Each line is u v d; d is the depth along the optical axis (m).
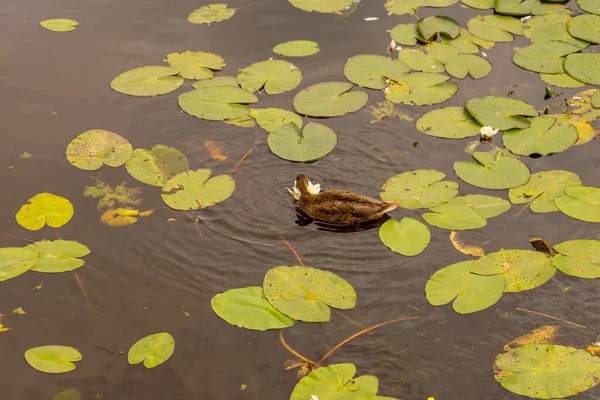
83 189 6.90
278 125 7.25
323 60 7.78
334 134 7.18
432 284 6.40
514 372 6.07
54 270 6.49
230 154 7.11
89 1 8.38
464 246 6.59
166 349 6.18
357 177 6.97
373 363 6.13
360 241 6.64
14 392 6.06
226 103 7.41
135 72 7.65
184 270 6.52
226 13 8.23
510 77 7.64
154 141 7.19
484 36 7.98
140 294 6.42
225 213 6.78
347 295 6.36
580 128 7.23
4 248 6.57
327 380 6.04
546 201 6.77
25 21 8.14
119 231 6.70
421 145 7.16
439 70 7.68
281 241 6.65
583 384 6.00
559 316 6.27
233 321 6.26
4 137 7.19
